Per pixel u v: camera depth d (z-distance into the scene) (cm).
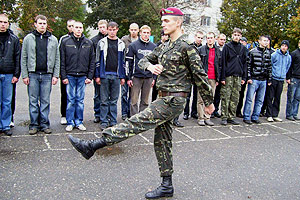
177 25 277
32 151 398
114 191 301
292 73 704
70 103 505
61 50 496
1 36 451
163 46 296
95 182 319
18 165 350
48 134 477
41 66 469
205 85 269
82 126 516
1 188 293
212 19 2227
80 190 299
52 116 603
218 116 696
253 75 635
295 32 1231
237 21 1516
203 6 2083
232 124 634
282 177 366
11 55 458
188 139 500
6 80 459
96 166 362
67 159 378
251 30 1452
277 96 691
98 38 594
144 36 549
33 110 475
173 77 274
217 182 339
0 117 462
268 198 309
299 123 683
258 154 447
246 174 368
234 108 631
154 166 372
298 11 1214
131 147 439
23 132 479
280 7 1352
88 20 2258
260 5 1448
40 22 458
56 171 341
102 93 523
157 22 2131
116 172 348
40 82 478
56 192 292
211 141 498
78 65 502
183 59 272
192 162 395
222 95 622
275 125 650
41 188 298
